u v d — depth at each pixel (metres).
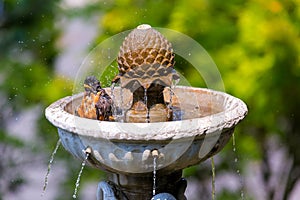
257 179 15.03
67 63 14.64
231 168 13.09
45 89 12.38
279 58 10.86
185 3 11.36
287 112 12.30
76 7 13.33
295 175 13.48
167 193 7.08
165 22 11.80
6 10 13.16
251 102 11.52
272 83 11.13
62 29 13.52
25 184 13.59
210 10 11.44
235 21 11.41
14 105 12.88
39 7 13.10
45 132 13.03
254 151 12.48
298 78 11.26
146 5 12.05
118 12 12.05
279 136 13.05
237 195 13.11
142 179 7.41
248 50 10.95
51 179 14.80
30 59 13.22
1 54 13.08
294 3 11.02
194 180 13.40
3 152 13.10
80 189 12.85
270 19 10.83
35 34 13.22
